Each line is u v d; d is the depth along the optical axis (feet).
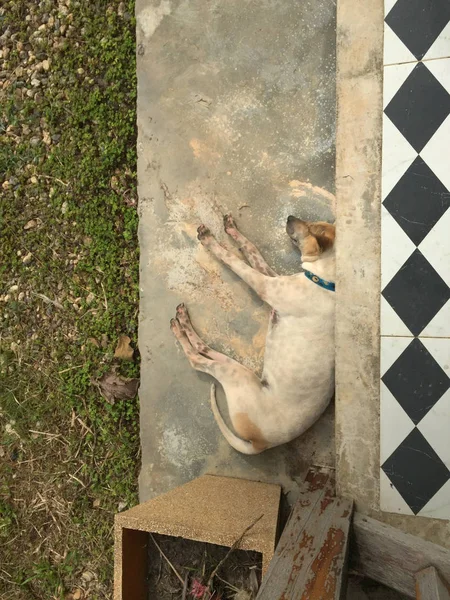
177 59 4.58
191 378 4.63
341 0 3.69
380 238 3.65
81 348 5.00
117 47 4.82
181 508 3.91
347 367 3.76
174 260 4.63
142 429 4.76
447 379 3.56
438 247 3.54
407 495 3.66
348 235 3.72
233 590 4.42
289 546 3.35
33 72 5.11
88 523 4.97
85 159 4.92
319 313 3.85
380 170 3.64
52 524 5.08
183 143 4.58
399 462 3.68
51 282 5.10
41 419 5.11
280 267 4.37
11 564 5.15
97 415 4.95
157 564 4.57
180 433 4.67
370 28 3.65
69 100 4.98
